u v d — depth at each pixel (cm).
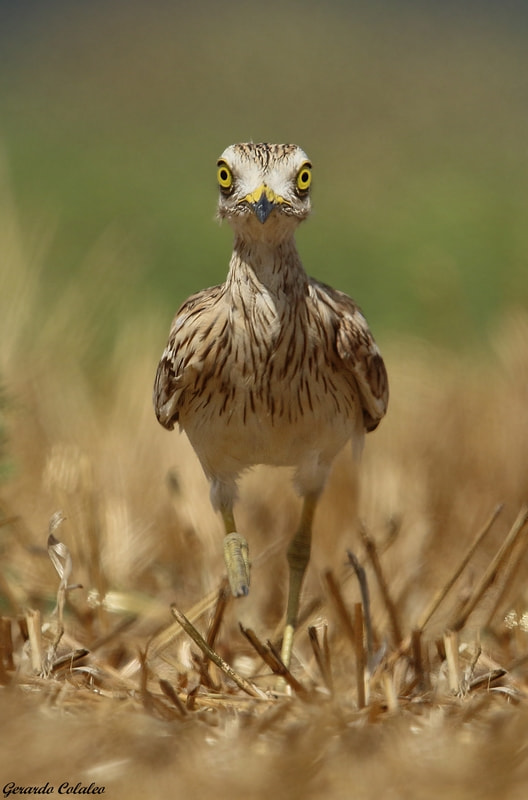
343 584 1110
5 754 746
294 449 1032
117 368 1578
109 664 973
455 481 1334
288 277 973
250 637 864
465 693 875
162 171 3403
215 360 988
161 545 1241
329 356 998
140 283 2156
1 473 1154
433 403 1455
